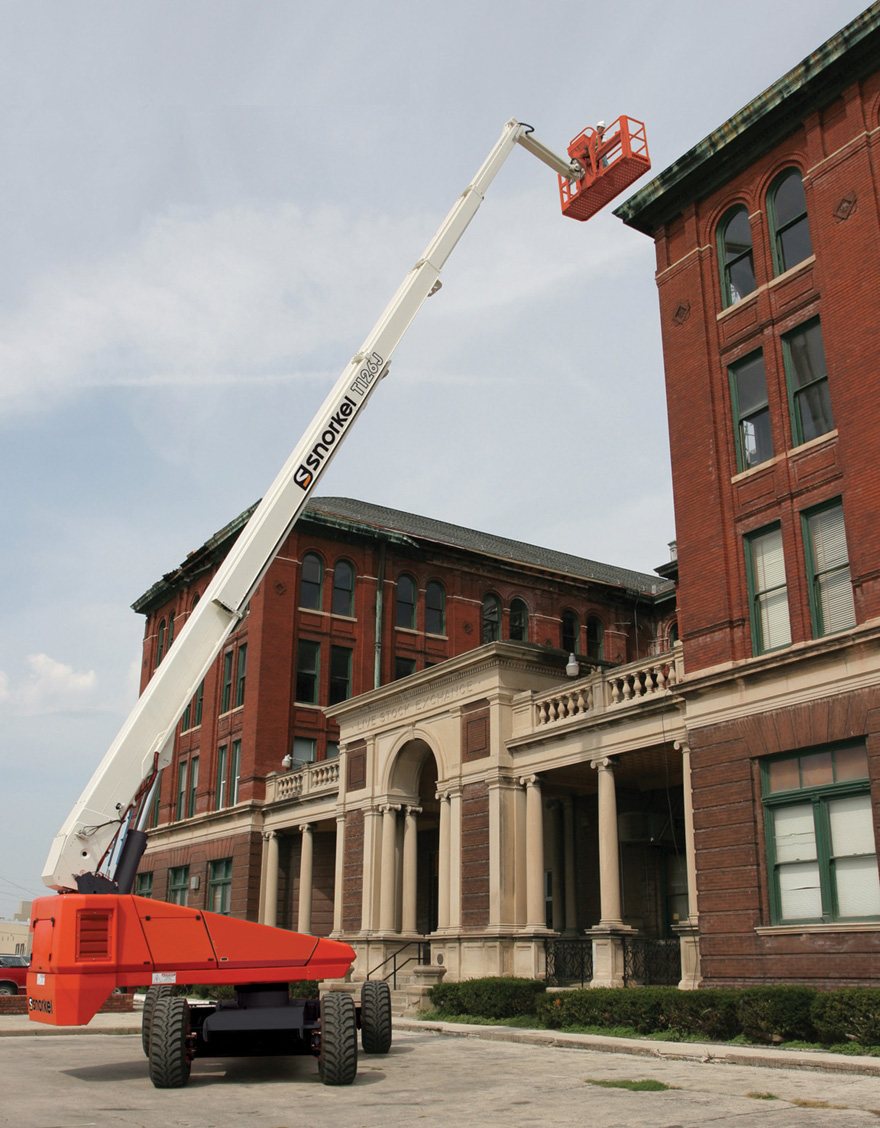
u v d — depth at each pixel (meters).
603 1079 12.24
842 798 17.14
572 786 26.73
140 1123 9.36
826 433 18.98
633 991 17.75
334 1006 12.29
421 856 34.97
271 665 37.84
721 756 19.16
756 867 18.03
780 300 20.41
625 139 20.25
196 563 44.78
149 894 43.19
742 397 21.09
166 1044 11.92
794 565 18.94
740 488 20.44
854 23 18.98
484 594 43.34
